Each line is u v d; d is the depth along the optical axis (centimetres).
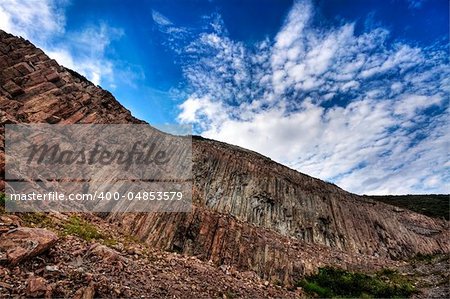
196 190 2597
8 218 927
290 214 3384
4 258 685
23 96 1877
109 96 2616
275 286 1692
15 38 2239
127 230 1566
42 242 776
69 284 692
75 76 2662
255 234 2188
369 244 3553
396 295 1941
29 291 609
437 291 1970
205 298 979
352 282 2075
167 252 1506
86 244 1019
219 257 1792
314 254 2606
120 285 798
